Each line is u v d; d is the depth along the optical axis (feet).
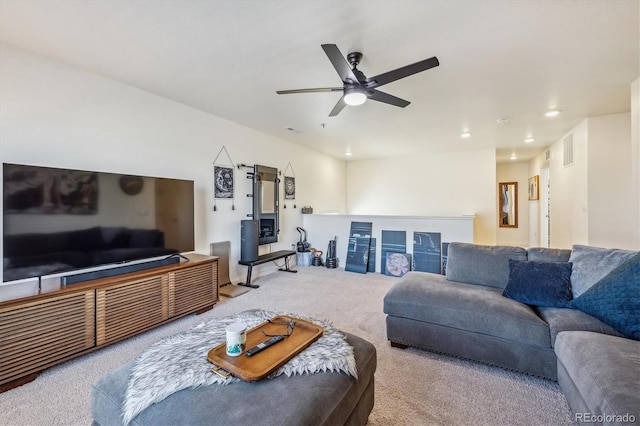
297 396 3.64
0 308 5.95
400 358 7.34
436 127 15.03
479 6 6.02
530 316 6.37
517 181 27.09
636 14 6.23
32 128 7.84
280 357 4.39
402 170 23.81
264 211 15.81
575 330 5.66
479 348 6.79
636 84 9.43
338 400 3.84
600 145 13.16
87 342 7.20
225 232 13.78
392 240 16.57
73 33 6.97
